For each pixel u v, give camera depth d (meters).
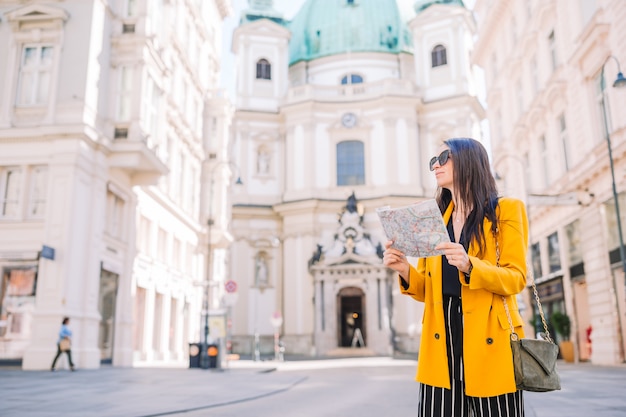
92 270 18.73
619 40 18.55
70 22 19.39
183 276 28.83
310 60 55.00
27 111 19.05
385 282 43.25
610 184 19.47
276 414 8.11
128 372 17.25
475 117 49.41
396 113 48.12
